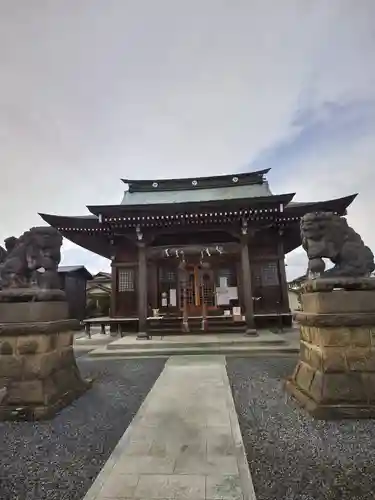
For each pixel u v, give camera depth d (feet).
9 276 21.15
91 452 13.43
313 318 17.84
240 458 12.37
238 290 57.41
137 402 20.22
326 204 51.34
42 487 10.85
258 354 36.04
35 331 18.79
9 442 14.53
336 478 10.95
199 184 72.33
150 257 52.65
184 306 52.26
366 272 18.83
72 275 84.38
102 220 49.60
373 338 17.21
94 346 46.85
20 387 18.28
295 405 18.58
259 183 70.54
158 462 12.15
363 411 15.97
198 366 30.09
